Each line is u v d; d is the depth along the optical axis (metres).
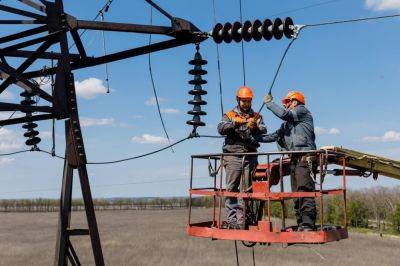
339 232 8.47
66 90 12.20
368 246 45.12
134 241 47.62
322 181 8.28
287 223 40.69
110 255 39.22
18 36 12.78
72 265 11.92
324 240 7.99
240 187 9.22
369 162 10.26
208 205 128.50
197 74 11.98
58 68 12.21
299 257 38.81
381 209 67.38
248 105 9.49
